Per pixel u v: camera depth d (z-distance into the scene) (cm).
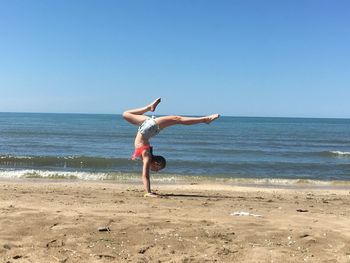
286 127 10281
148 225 622
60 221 630
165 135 5972
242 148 3906
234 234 587
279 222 673
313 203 992
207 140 4991
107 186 1438
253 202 941
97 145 3906
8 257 467
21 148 3388
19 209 721
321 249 527
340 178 2045
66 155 2908
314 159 3008
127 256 482
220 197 1042
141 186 1470
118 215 689
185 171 2203
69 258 470
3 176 1739
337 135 6731
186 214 717
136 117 1015
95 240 539
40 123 9812
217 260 475
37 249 498
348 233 609
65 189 1178
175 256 485
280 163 2647
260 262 472
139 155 1012
